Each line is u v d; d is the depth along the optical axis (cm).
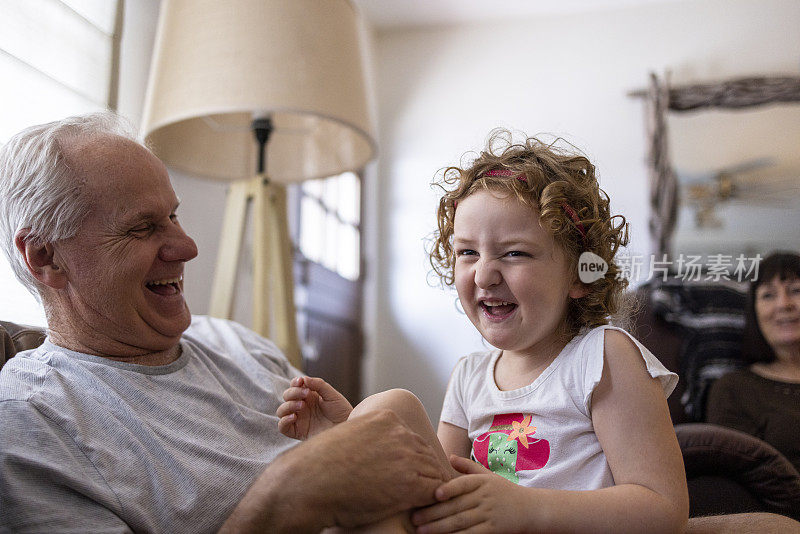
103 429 95
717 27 434
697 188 413
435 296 452
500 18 466
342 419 100
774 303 191
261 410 121
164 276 116
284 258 208
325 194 397
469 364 117
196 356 119
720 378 188
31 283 112
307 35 180
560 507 80
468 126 462
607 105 439
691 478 130
